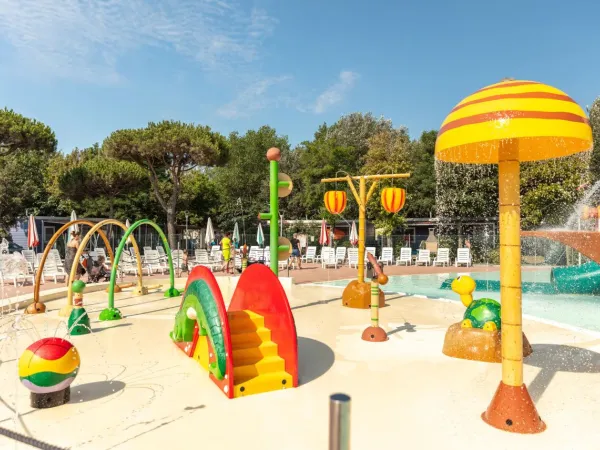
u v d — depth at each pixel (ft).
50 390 13.25
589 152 13.80
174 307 31.99
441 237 89.10
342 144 133.28
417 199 112.78
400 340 22.22
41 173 113.39
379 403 13.97
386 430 12.05
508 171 11.99
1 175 102.27
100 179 87.97
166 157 86.94
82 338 22.49
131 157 83.76
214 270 69.62
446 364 18.13
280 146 139.33
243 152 135.95
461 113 11.41
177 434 11.78
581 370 17.24
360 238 33.12
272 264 25.22
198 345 18.40
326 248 76.79
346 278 57.52
